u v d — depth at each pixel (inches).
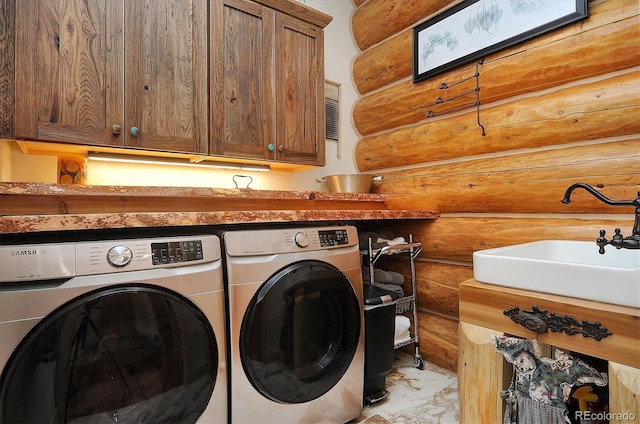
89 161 73.0
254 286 54.2
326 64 108.5
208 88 72.6
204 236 52.1
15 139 54.2
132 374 44.3
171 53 68.1
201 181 87.0
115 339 43.0
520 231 71.7
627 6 57.9
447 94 84.9
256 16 79.8
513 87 73.1
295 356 58.2
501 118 74.5
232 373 52.0
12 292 37.7
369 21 106.2
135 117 64.1
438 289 87.6
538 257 60.2
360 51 111.8
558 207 67.0
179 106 68.9
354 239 67.7
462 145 82.6
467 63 81.4
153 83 66.1
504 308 44.6
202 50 71.8
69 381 40.3
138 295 44.1
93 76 60.1
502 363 45.5
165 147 67.2
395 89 98.5
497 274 46.6
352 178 95.9
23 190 48.6
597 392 50.0
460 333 49.8
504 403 45.8
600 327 36.5
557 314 39.7
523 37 70.5
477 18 78.5
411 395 74.1
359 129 111.7
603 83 61.1
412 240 93.9
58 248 40.7
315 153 89.3
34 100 55.4
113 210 60.3
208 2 73.2
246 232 55.4
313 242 61.6
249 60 78.4
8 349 37.2
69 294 40.1
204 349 49.3
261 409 54.4
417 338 88.3
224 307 52.1
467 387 48.7
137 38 64.4
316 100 89.7
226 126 74.8
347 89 112.3
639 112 56.5
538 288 42.6
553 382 42.2
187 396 47.8
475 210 81.4
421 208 92.1
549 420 42.1
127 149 64.4
